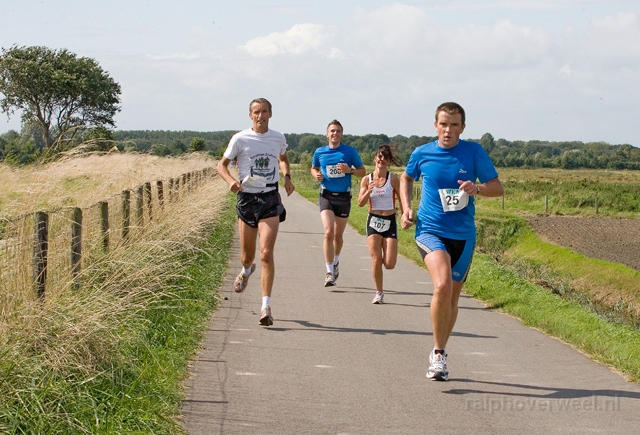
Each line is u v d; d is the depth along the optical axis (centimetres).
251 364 600
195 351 631
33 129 4291
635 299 2047
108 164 1222
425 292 968
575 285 2252
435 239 574
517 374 593
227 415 479
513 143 19388
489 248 3192
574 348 683
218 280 964
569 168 16312
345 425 469
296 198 3222
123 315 612
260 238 736
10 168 1060
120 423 425
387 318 798
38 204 906
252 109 743
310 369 592
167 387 507
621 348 661
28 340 478
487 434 458
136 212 923
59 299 555
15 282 532
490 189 566
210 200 1416
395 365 611
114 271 684
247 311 808
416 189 4003
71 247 636
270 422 470
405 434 456
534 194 5338
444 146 578
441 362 564
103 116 4903
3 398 411
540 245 3069
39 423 400
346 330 736
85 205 938
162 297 754
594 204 5038
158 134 11719
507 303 888
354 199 3234
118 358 515
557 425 475
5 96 4631
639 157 16900
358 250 1398
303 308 838
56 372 461
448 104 576
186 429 452
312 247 1421
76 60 4819
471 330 754
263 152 741
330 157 984
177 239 943
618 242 3259
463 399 526
